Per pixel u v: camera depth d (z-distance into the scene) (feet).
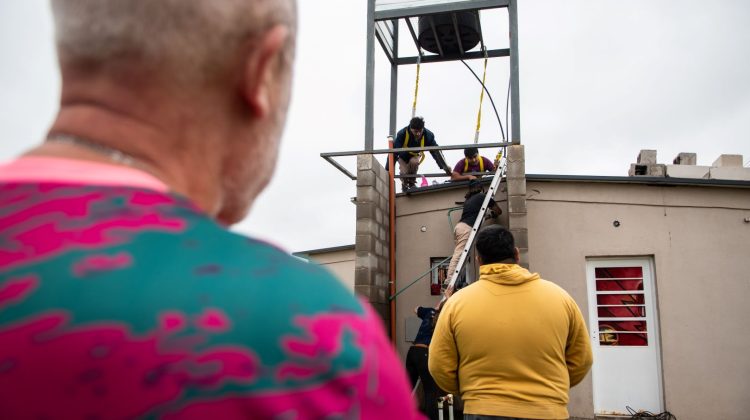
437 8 25.44
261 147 2.19
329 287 1.76
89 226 1.63
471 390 9.42
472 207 23.56
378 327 1.84
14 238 1.59
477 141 28.40
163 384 1.43
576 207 26.99
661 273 26.30
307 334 1.58
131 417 1.40
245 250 1.75
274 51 2.02
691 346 25.71
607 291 26.89
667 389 25.44
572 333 9.64
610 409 26.05
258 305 1.58
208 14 1.89
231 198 2.23
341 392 1.59
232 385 1.47
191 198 1.99
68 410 1.40
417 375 19.71
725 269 26.17
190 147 1.97
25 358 1.42
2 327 1.45
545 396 9.04
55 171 1.77
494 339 9.29
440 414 18.38
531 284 9.60
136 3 1.86
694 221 26.58
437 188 26.96
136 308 1.49
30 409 1.40
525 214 23.30
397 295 26.81
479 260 10.23
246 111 2.07
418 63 29.25
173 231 1.69
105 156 1.83
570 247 26.68
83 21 1.88
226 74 1.97
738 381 25.32
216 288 1.58
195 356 1.47
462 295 9.89
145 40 1.85
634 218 26.73
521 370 9.15
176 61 1.87
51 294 1.49
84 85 1.90
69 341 1.43
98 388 1.41
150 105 1.89
